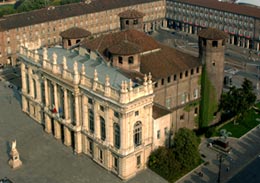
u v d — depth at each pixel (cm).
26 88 14638
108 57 12700
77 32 14038
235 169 11912
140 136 11400
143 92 10981
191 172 11725
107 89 10900
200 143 13088
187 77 13312
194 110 13912
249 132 13912
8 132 13712
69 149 12781
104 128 11488
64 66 12144
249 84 14512
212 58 13425
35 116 14462
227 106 14050
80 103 12062
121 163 11206
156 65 12838
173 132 13388
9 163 12012
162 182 11256
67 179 11419
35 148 12838
